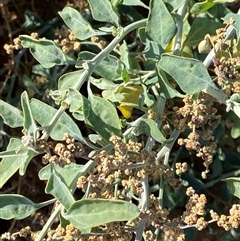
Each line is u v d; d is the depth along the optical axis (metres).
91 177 0.31
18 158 0.30
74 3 0.52
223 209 0.53
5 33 0.56
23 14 0.57
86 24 0.38
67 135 0.30
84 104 0.32
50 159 0.30
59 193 0.30
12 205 0.31
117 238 0.32
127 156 0.31
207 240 0.54
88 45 0.51
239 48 0.39
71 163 0.31
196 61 0.32
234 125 0.45
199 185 0.50
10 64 0.52
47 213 0.56
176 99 0.51
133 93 0.39
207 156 0.36
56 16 0.57
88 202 0.29
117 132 0.32
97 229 0.34
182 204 0.52
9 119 0.33
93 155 0.32
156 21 0.36
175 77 0.32
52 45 0.36
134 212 0.28
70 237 0.31
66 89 0.34
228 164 0.52
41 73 0.52
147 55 0.39
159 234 0.47
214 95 0.34
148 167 0.33
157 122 0.37
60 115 0.31
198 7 0.41
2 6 0.51
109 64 0.38
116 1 0.40
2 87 0.52
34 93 0.52
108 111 0.32
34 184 0.55
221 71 0.34
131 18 0.50
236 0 0.53
